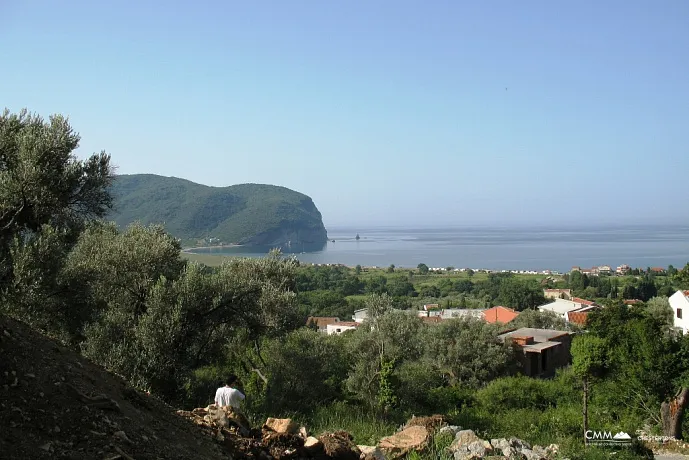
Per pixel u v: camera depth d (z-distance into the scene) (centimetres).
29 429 429
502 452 968
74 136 1275
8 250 1205
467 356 3322
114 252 1606
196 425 634
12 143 1242
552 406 2122
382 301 2430
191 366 1712
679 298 4656
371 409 1867
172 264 1797
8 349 509
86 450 437
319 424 1412
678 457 1388
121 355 1475
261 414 1573
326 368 2077
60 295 1275
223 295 1714
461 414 1772
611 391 1858
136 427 514
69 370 541
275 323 1853
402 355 2298
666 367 1755
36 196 1166
